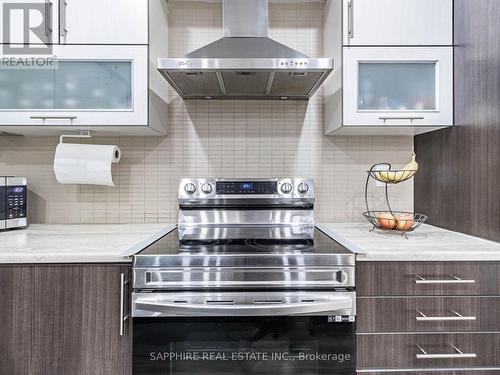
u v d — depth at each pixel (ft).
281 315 3.55
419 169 5.85
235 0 5.02
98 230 5.20
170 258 3.59
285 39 5.92
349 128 4.99
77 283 3.66
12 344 3.64
